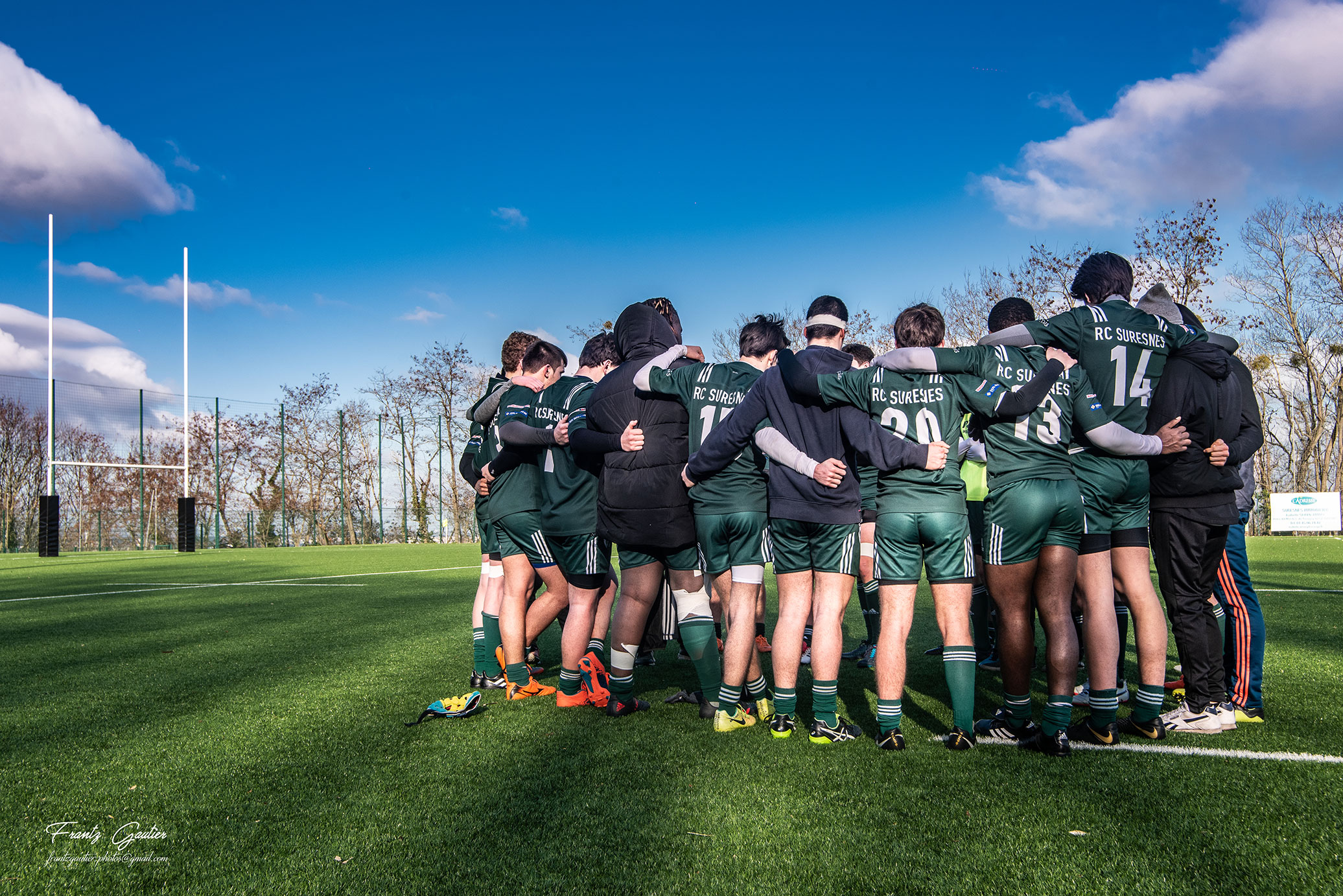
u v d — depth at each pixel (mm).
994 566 2873
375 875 1900
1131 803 2264
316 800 2381
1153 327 3016
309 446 30438
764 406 3057
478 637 3969
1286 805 2229
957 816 2193
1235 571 3182
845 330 3266
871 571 4375
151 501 28656
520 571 3729
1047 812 2215
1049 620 2754
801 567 3045
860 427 2898
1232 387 3098
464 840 2090
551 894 1797
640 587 3328
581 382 3684
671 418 3275
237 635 5672
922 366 2805
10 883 1888
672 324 3705
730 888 1813
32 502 27922
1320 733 2949
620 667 3330
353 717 3342
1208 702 3020
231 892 1834
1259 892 1769
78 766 2709
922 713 3369
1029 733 2955
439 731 3117
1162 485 3043
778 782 2488
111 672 4316
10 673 4305
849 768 2619
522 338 4078
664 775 2568
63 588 9578
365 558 16734
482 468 3912
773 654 3172
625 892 1802
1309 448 29453
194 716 3367
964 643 2838
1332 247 28172
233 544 28297
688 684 4027
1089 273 3199
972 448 4488
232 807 2336
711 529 3119
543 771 2619
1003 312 3455
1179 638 3066
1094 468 2898
